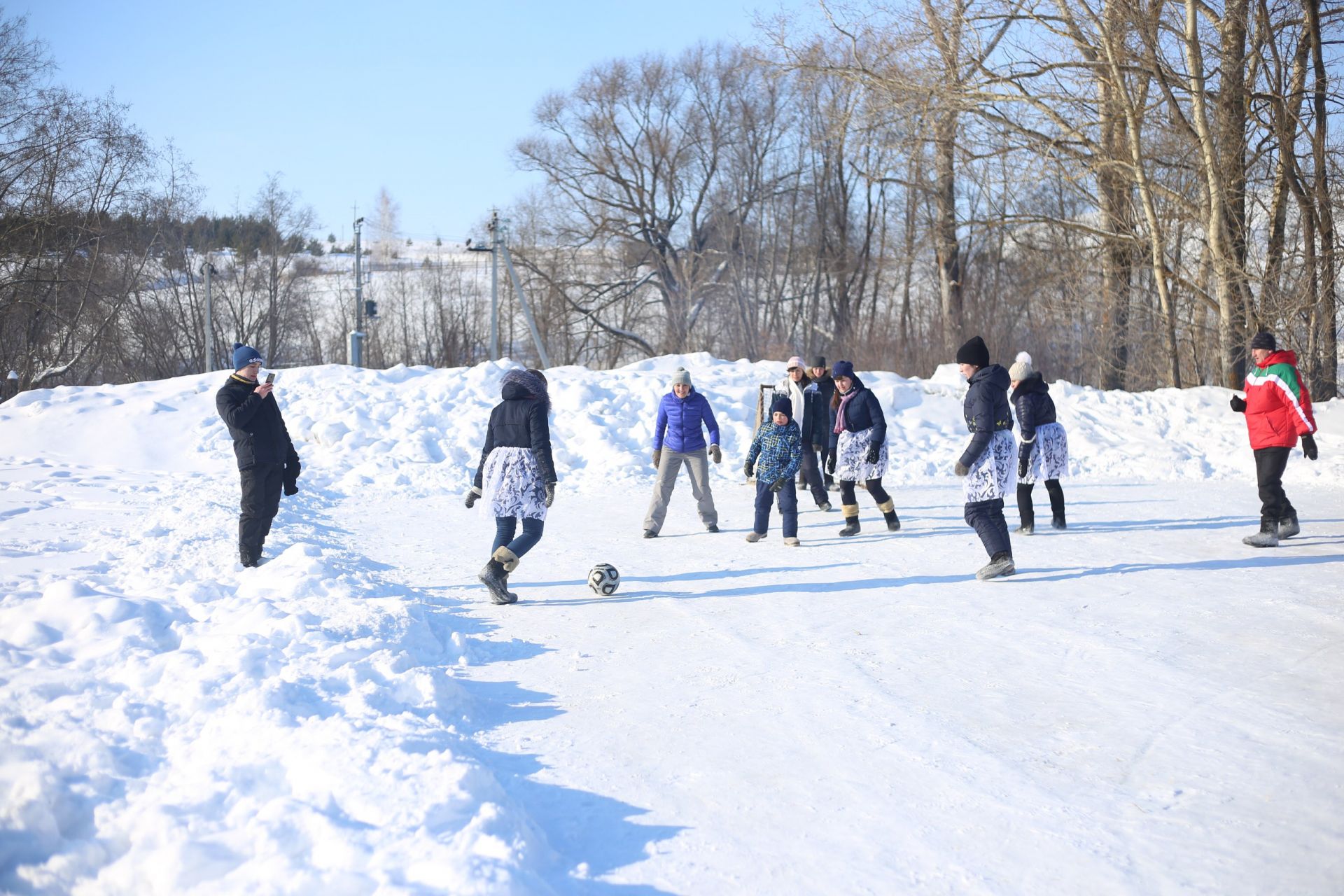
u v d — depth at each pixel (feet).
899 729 15.40
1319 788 13.09
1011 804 12.70
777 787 13.26
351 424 53.62
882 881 10.78
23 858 10.69
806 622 21.99
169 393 58.08
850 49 81.15
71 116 111.14
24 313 112.88
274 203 173.58
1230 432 57.36
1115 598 23.97
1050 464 33.81
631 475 49.49
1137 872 10.96
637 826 12.09
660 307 168.04
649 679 18.01
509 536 24.17
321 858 10.34
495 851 10.36
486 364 62.44
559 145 161.38
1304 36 71.36
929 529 34.76
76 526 32.42
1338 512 38.09
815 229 158.30
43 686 15.03
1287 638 20.26
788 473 31.76
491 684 17.74
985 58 76.33
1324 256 69.82
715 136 162.09
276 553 28.12
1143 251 78.07
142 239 140.77
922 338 110.52
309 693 15.42
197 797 11.63
